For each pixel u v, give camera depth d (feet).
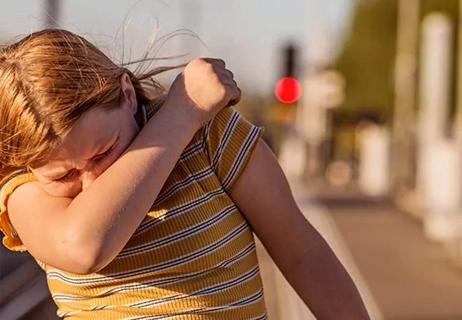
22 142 8.10
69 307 8.91
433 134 86.63
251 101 104.01
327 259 9.33
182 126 8.44
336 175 137.49
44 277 16.90
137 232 8.57
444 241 64.69
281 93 94.27
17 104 8.06
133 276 8.59
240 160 8.95
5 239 8.84
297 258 9.32
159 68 9.54
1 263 21.95
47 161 8.16
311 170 133.59
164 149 8.26
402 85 150.51
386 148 114.01
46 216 8.20
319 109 138.21
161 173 8.18
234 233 8.93
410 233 71.72
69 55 8.23
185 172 8.75
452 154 67.87
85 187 8.28
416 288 47.80
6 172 8.70
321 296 9.32
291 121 95.04
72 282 8.77
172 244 8.59
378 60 210.79
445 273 52.49
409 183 99.86
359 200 100.73
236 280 8.86
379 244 65.10
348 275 9.40
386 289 47.42
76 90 8.05
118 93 8.34
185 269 8.60
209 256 8.67
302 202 93.50
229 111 9.07
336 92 139.13
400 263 56.39
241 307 8.84
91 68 8.23
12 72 8.18
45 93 8.03
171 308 8.57
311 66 146.10
